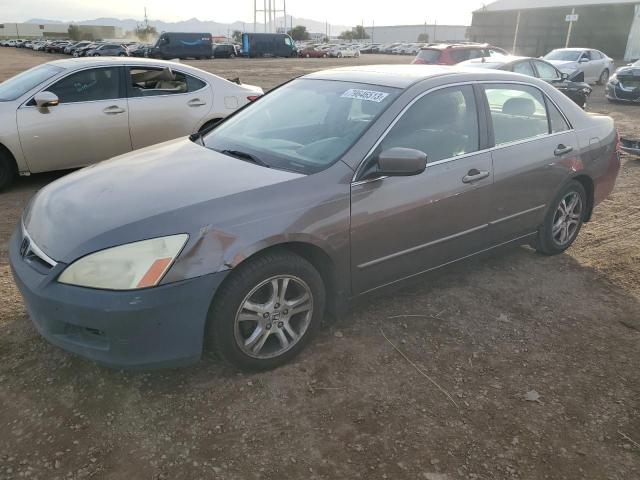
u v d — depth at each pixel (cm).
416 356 324
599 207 611
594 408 285
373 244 326
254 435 258
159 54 4628
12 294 381
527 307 387
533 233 442
